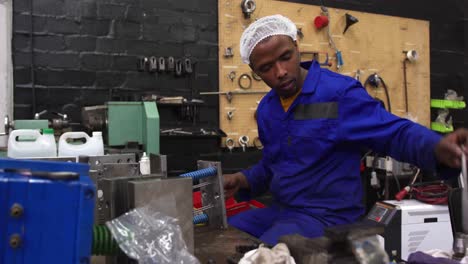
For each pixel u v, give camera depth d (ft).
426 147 3.84
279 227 4.64
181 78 9.76
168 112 9.57
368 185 10.52
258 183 5.91
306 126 5.15
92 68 9.02
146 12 9.46
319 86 5.18
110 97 9.12
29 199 2.08
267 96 5.87
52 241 2.10
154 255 2.55
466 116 12.75
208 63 9.98
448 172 3.71
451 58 12.76
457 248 3.74
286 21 5.09
